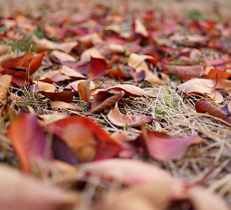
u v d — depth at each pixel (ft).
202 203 0.82
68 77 1.64
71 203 0.78
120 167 0.91
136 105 1.45
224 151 1.12
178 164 1.07
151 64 1.98
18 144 0.93
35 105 1.40
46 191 0.79
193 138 1.05
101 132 0.99
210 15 4.68
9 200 0.76
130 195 0.78
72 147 1.01
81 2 5.53
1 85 1.33
